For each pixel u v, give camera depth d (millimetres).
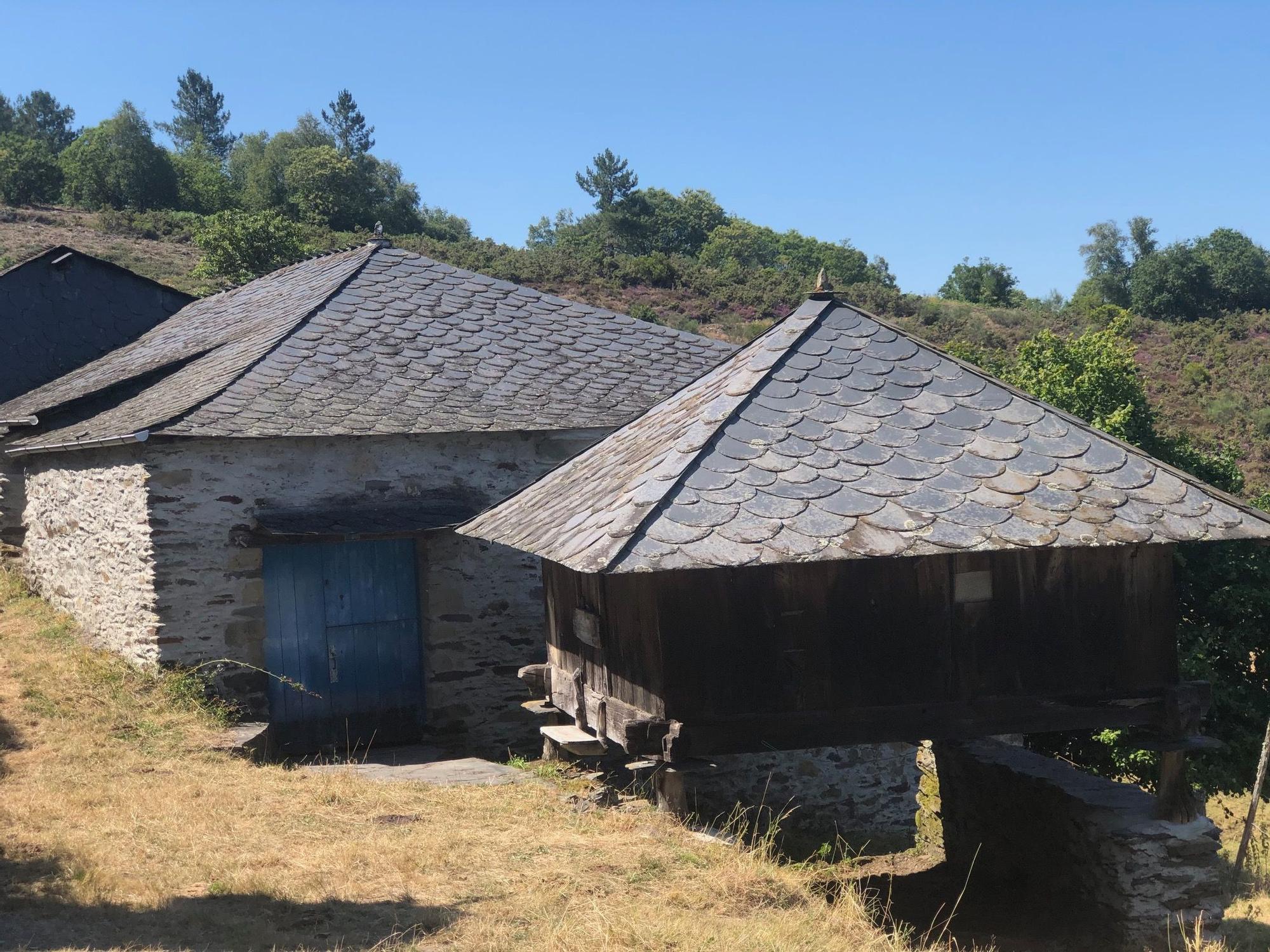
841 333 6941
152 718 8898
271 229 31250
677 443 6008
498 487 10703
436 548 10367
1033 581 6086
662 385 11984
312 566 10125
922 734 5953
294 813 6965
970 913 7352
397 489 10297
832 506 5488
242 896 5418
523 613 10719
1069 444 6141
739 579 5789
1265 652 12883
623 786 7820
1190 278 61438
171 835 6395
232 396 9883
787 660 5820
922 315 50094
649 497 5453
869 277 81688
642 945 4754
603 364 12180
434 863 5996
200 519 9477
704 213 85875
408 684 10492
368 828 6684
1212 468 17109
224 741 8656
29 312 15922
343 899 5418
